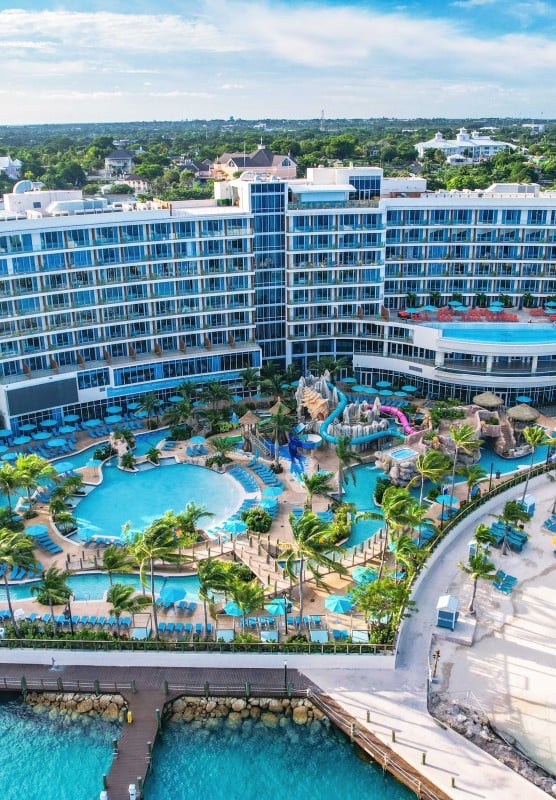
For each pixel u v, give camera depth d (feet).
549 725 173.17
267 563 233.76
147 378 357.41
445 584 224.74
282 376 373.20
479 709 177.78
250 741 175.22
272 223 373.40
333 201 378.32
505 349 350.43
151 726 176.65
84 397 342.23
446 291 421.18
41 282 328.70
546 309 409.69
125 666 195.21
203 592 189.16
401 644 199.31
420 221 406.21
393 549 222.69
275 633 199.31
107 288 344.90
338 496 276.00
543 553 241.55
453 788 157.48
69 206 360.28
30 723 181.16
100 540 246.47
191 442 315.78
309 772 167.94
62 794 163.22
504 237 410.52
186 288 364.58
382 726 173.58
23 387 321.73
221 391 342.44
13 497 281.74
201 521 260.83
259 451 317.01
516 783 158.40
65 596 193.98
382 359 385.91
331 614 211.00
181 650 193.47
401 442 313.12
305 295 388.37
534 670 189.78
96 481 290.76
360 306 394.32
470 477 252.01
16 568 233.55
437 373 362.74
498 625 206.59
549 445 292.40
